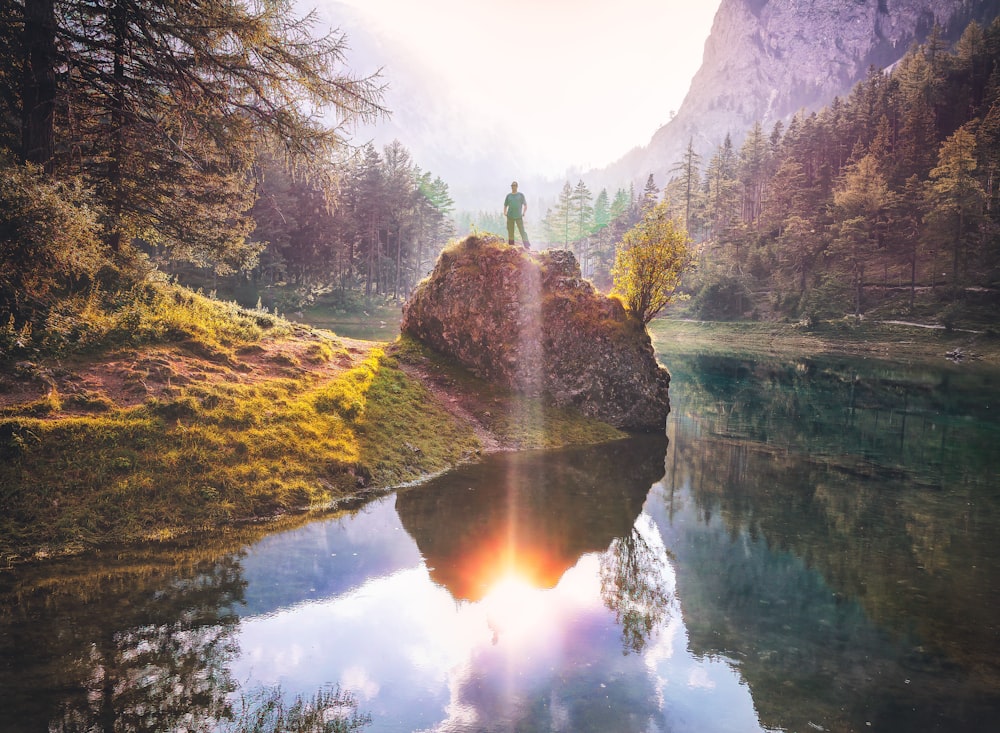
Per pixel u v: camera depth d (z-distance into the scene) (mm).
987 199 72125
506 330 18750
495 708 5355
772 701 5645
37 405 9766
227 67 12352
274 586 7520
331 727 4902
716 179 127125
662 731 5090
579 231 146625
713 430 20250
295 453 11609
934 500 12750
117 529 8703
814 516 11578
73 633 6098
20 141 13477
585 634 6855
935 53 129250
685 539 10078
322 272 79000
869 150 100938
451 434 15445
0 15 11594
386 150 100375
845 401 27844
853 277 78625
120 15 11961
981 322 61844
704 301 87438
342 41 12750
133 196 15539
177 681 5387
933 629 7199
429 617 7008
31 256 10617
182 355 13133
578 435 17625
